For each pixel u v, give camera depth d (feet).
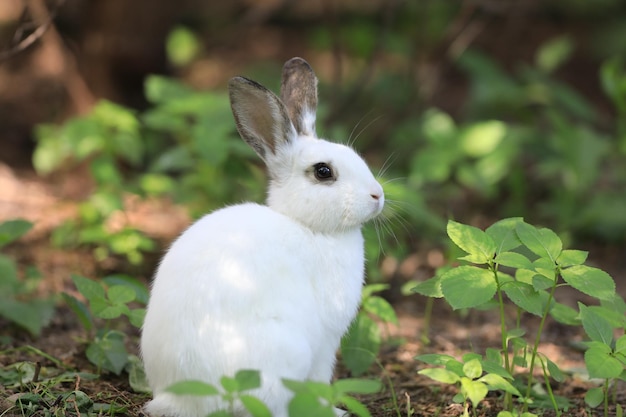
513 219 23.57
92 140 41.83
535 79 51.65
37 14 44.19
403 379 28.66
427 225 43.19
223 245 21.97
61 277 37.88
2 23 56.95
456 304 21.33
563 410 25.27
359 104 54.95
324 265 23.38
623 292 39.09
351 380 18.80
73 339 30.58
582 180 45.50
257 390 20.72
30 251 40.47
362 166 24.54
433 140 44.80
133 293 25.55
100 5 50.98
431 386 27.58
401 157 50.14
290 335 21.20
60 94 55.52
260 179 42.98
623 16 72.33
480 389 20.49
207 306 21.12
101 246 40.32
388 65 61.52
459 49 55.31
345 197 23.80
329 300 23.31
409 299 38.55
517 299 22.30
